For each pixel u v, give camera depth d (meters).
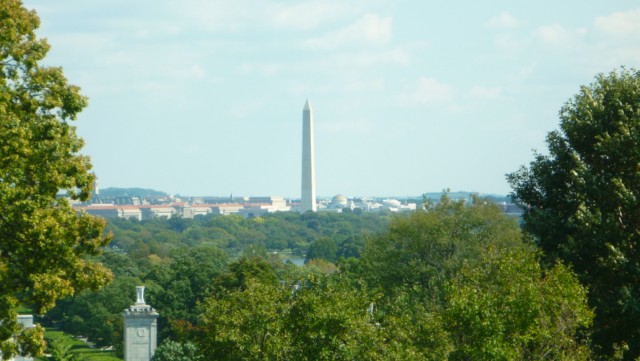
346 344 171.00
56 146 154.00
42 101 157.62
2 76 155.62
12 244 149.00
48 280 148.12
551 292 164.25
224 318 183.62
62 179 153.25
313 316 172.12
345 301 175.88
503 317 161.25
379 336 170.50
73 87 160.12
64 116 160.62
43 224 147.12
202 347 196.00
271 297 184.62
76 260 153.50
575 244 193.50
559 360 162.50
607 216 193.38
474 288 168.75
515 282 165.88
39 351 150.50
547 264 194.88
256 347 177.12
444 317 164.62
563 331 164.50
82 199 159.38
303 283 187.00
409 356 162.38
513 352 156.38
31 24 158.88
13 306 149.00
